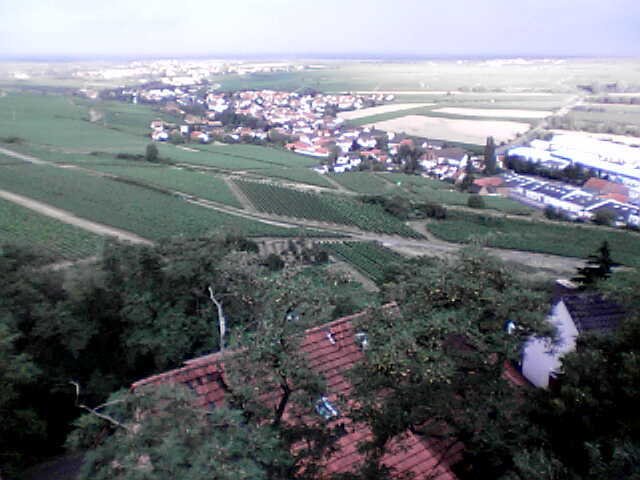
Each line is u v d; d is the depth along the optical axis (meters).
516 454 14.66
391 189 148.75
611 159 185.12
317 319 16.86
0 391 24.17
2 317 29.50
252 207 122.62
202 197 125.06
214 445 12.23
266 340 15.64
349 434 18.91
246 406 15.64
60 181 123.25
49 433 30.62
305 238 101.06
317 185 151.62
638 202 139.88
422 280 18.17
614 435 15.45
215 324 31.55
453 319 15.95
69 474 27.72
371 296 25.48
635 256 97.69
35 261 36.88
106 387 31.92
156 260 34.41
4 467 26.38
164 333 31.28
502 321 16.94
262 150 199.88
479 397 16.62
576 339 20.59
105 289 33.41
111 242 36.53
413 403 15.77
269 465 13.94
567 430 16.80
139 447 12.35
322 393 16.08
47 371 30.77
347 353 22.03
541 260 98.00
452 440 19.95
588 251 101.00
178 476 11.38
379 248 98.44
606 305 27.45
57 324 30.48
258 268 29.47
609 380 16.62
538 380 28.42
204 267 33.34
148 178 135.88
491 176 168.38
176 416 13.02
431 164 184.00
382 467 15.77
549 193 147.00
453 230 114.50
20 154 152.38
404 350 14.90
